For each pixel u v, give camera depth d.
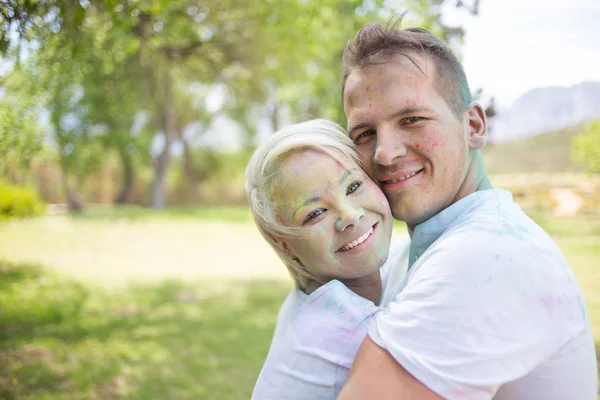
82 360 4.63
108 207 26.45
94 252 10.84
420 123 1.41
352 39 1.54
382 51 1.45
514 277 1.14
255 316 6.29
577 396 1.23
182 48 5.89
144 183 29.22
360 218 1.52
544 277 1.17
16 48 2.60
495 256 1.15
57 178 20.02
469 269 1.15
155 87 8.08
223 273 9.17
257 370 4.51
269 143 1.61
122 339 5.31
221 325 5.89
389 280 1.73
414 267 1.34
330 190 1.51
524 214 1.36
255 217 1.62
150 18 3.89
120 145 20.94
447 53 1.47
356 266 1.54
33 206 13.01
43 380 4.14
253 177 1.63
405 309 1.17
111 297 7.13
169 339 5.34
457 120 1.45
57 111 5.51
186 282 8.34
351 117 1.51
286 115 26.38
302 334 1.41
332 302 1.41
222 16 5.42
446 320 1.11
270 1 5.50
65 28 2.71
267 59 7.27
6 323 5.52
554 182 9.06
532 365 1.13
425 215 1.47
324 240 1.52
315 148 1.54
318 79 8.01
